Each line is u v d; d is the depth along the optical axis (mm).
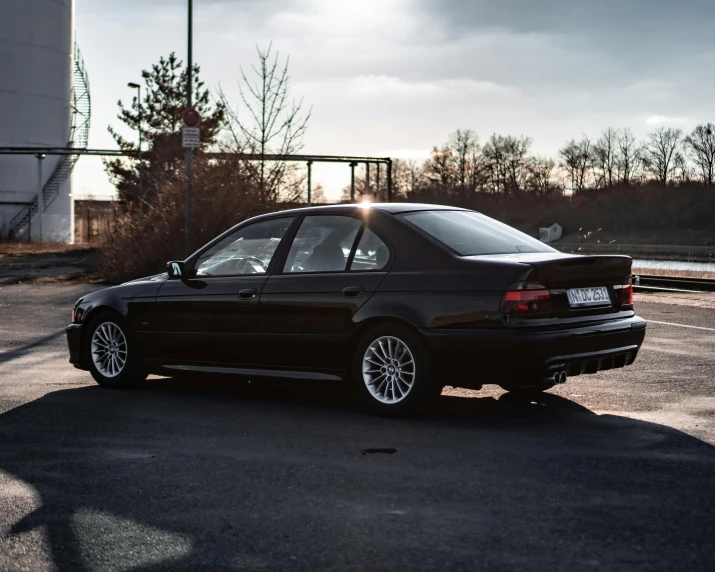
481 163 98188
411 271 6188
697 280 20281
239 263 7145
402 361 6223
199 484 4668
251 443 5598
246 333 6922
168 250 22375
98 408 6852
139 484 4684
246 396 7344
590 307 6152
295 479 4738
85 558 3604
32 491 4578
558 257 6078
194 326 7246
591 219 94750
